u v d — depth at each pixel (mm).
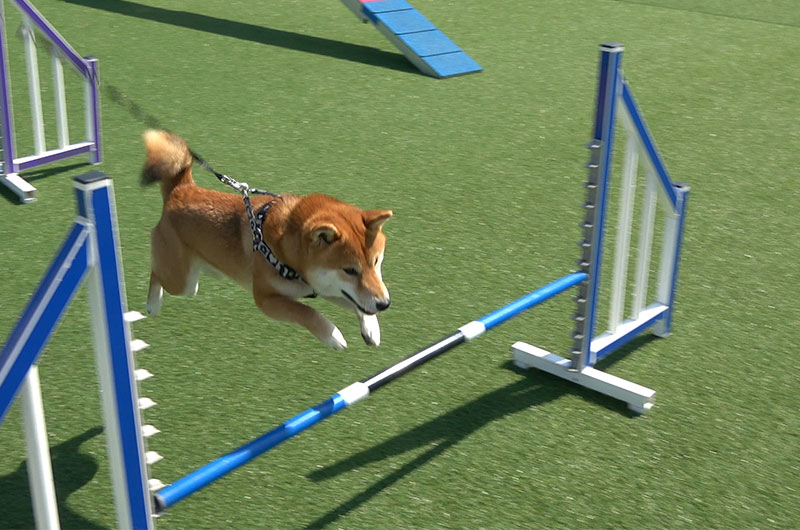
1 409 2324
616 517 3479
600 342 4473
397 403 4168
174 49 9852
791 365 4574
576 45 10805
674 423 4090
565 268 5500
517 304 4191
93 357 4371
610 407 4203
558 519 3457
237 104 8250
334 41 10500
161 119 7773
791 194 6746
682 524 3451
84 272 2404
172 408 4031
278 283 3639
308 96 8562
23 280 5047
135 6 11594
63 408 3979
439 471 3707
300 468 3688
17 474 3572
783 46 11055
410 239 5793
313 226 3404
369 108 8320
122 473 2715
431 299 5090
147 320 4746
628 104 4066
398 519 3414
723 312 5086
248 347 4551
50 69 8969
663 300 4809
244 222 3744
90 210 2377
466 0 12914
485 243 5785
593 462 3805
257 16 11461
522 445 3900
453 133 7785
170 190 4035
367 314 3516
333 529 3346
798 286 5391
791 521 3486
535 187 6699
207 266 4008
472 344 4711
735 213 6383
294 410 4062
